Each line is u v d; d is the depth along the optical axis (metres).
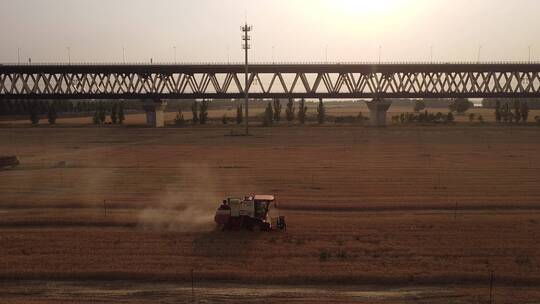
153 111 133.75
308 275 25.12
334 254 28.58
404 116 169.00
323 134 114.94
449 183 53.25
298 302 22.38
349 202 43.28
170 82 126.31
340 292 23.61
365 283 24.81
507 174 59.38
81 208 41.44
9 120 167.50
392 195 46.75
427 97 125.75
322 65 122.00
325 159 73.81
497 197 45.53
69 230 34.03
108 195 47.00
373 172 61.25
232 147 89.88
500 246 30.25
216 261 27.38
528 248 29.88
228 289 23.94
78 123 150.88
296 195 46.72
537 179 55.66
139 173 60.78
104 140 102.25
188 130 125.44
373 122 133.88
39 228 34.91
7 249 29.45
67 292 23.59
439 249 29.64
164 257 28.05
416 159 73.56
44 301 22.39
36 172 61.59
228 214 33.34
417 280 24.94
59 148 88.31
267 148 88.31
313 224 35.28
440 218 37.31
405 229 34.03
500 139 103.12
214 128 131.62
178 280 25.08
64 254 28.58
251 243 30.67
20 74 122.00
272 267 26.41
